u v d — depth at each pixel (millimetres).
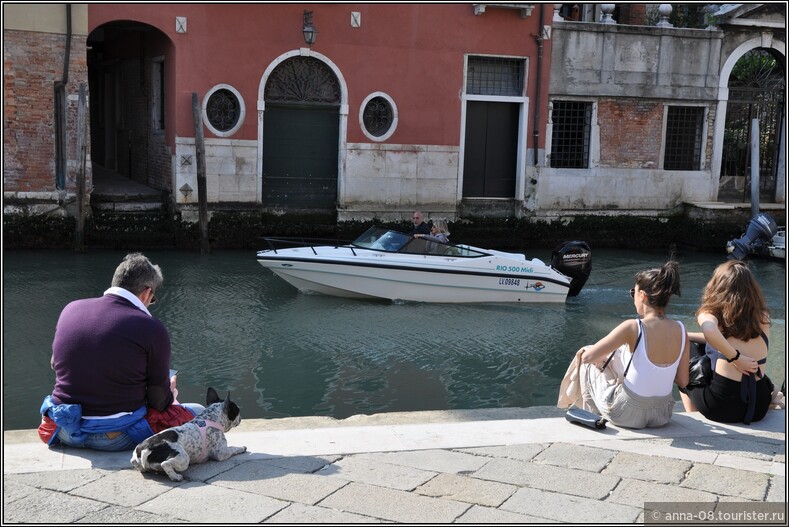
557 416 5359
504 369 8398
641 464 4172
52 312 9859
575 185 17312
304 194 15914
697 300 11977
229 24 14789
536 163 17031
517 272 11414
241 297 11188
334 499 3641
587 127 17406
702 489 3869
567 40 16859
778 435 4695
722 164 18531
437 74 16188
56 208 14125
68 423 3982
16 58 13672
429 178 16422
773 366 8703
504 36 16500
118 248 14430
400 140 16141
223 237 15016
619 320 10648
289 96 15523
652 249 17594
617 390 4762
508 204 17172
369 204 16125
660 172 17781
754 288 4883
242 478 3850
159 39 15617
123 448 4129
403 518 3467
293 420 5090
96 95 21781
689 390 5047
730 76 19016
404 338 9461
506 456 4238
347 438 4457
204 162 14383
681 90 17609
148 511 3463
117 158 19812
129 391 4062
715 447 4465
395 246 11469
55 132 14102
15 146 13867
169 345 4156
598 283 13297
